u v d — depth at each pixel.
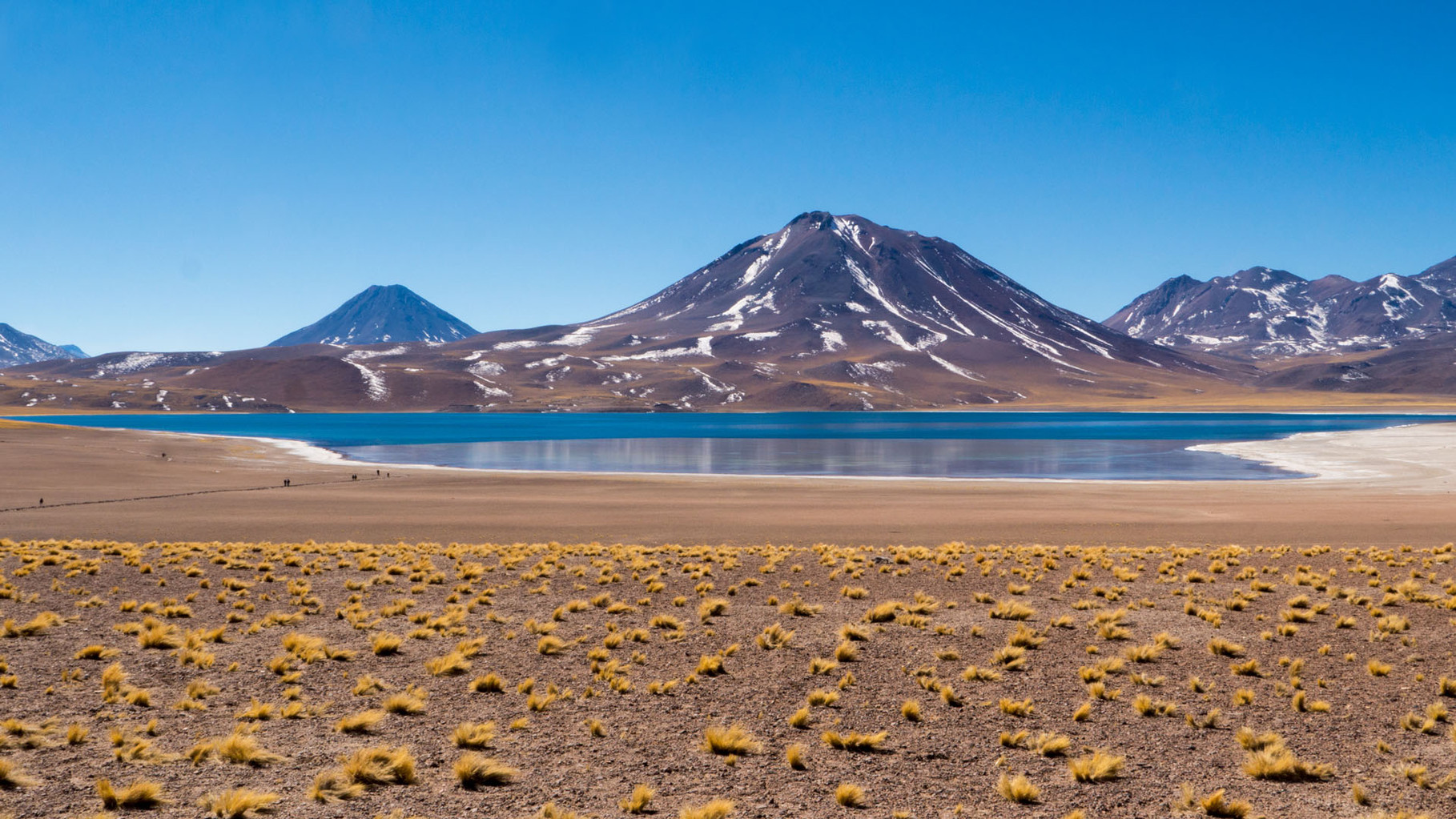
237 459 81.06
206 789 9.30
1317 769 10.31
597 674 14.27
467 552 27.67
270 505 43.25
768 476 64.38
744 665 14.95
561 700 12.94
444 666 14.16
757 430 188.12
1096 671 14.30
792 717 12.17
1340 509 41.94
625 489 52.56
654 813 9.08
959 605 19.88
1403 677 14.34
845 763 10.64
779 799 9.52
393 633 16.75
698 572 23.55
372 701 12.62
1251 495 49.38
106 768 9.77
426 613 18.00
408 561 25.03
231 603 19.09
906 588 21.98
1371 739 11.55
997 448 112.56
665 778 10.05
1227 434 152.50
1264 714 12.52
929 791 9.82
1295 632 17.25
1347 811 9.41
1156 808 9.47
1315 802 9.64
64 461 67.69
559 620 18.12
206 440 112.12
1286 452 92.62
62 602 18.56
